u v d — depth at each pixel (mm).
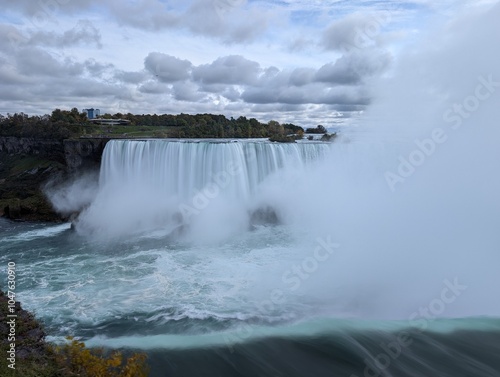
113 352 13273
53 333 14766
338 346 14344
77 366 10469
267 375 12570
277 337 14875
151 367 12625
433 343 14664
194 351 13727
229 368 12828
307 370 12922
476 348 14375
